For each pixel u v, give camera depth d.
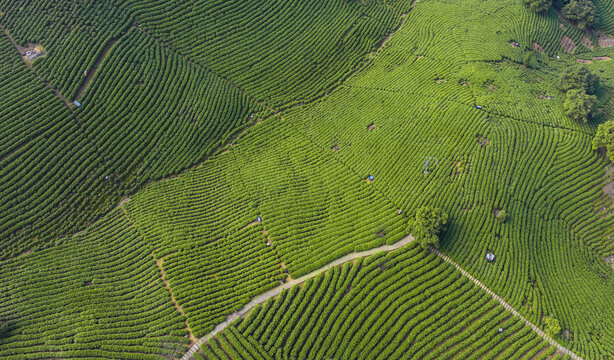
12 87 59.72
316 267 47.28
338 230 51.28
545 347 43.16
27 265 49.44
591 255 52.66
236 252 50.00
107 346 42.56
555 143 60.66
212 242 51.53
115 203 56.06
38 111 58.53
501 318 44.22
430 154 58.53
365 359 41.28
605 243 53.91
